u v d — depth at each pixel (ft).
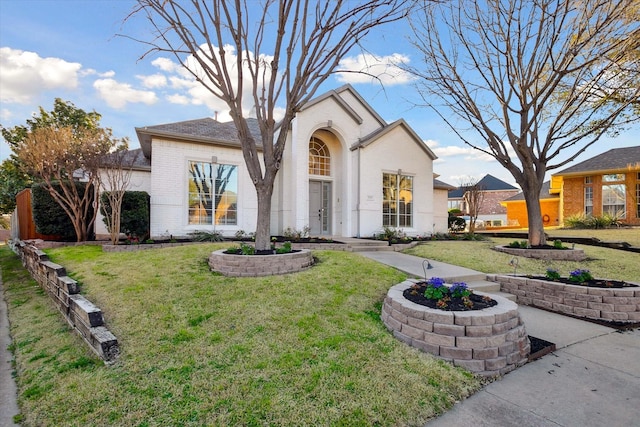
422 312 12.57
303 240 34.94
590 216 59.62
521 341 12.45
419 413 9.14
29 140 31.83
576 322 17.28
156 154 34.60
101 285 18.54
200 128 40.86
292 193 39.47
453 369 11.23
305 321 14.30
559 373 11.69
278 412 8.86
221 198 38.06
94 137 31.53
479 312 12.25
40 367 11.72
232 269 20.39
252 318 14.51
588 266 27.12
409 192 48.06
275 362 11.20
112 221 30.30
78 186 35.53
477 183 63.67
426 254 31.73
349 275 20.83
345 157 43.75
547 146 33.42
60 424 8.59
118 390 9.82
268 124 23.21
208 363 11.16
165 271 20.72
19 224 47.50
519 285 21.16
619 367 12.20
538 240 32.83
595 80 30.30
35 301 20.35
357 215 42.34
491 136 34.99
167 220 34.91
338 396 9.58
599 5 27.12
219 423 8.43
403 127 46.83
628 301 17.24
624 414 9.27
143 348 12.08
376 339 13.08
